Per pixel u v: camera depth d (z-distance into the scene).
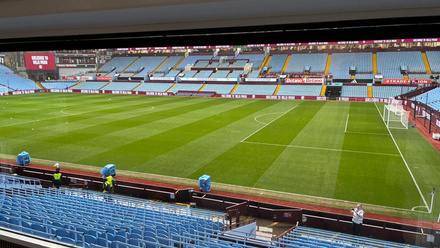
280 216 8.33
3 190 8.29
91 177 11.09
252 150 15.38
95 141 17.05
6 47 3.91
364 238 6.96
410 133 18.52
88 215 6.71
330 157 14.27
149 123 21.80
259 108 28.88
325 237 6.87
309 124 21.38
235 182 11.53
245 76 37.75
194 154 14.82
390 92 31.31
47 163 13.55
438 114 18.56
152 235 5.25
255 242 5.71
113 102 33.16
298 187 11.05
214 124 21.47
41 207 6.65
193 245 4.83
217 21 2.79
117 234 5.20
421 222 8.41
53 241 2.89
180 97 37.97
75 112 26.47
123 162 13.75
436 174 12.09
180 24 2.96
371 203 9.78
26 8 2.64
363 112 25.97
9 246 2.98
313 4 2.17
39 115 24.92
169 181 11.66
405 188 10.85
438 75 29.22
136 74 42.03
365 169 12.72
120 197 9.29
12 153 14.93
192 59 40.53
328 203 9.81
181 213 8.21
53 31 3.57
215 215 7.99
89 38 3.44
